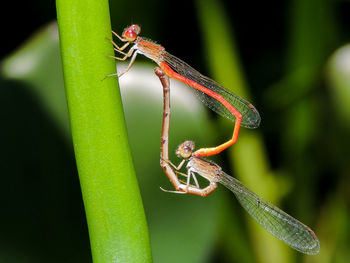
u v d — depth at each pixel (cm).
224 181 25
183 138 25
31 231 24
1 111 24
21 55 25
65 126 24
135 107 25
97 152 21
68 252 24
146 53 24
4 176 24
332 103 28
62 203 24
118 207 21
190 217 24
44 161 24
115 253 21
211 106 25
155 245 24
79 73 21
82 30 21
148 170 24
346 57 28
